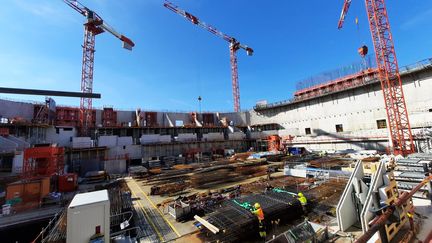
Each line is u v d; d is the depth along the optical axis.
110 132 52.78
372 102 46.72
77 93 4.80
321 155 38.53
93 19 52.19
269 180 21.06
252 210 10.47
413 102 40.81
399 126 36.91
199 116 69.19
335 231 8.83
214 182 23.02
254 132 63.38
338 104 53.16
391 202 7.41
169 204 15.12
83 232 7.37
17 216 17.12
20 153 28.09
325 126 55.47
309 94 60.69
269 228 10.20
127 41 60.28
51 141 41.44
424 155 17.41
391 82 38.12
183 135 55.16
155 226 12.00
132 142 48.91
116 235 10.51
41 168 23.22
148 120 59.78
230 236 9.30
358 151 40.03
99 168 37.81
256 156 40.59
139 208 15.50
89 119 51.75
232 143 61.97
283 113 66.38
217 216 10.27
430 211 8.34
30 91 4.38
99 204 7.66
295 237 7.58
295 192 13.57
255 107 71.56
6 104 40.50
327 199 13.22
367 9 38.78
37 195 19.64
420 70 39.56
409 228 7.00
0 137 30.64
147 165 42.41
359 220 9.01
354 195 9.30
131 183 26.16
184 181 24.25
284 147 48.94
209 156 52.69
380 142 42.75
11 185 19.00
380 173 7.95
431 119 37.84
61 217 12.96
